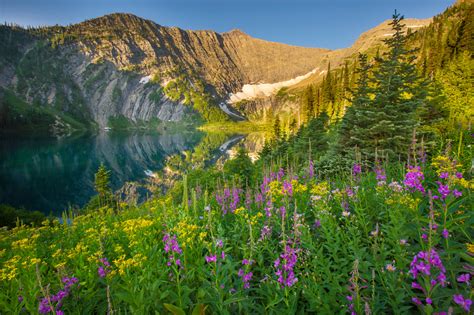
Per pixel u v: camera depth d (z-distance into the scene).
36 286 3.60
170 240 3.96
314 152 25.64
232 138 199.88
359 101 14.95
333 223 4.32
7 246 7.89
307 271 3.42
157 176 92.06
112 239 6.05
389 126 11.96
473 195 3.93
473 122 16.05
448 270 2.93
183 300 3.42
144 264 3.89
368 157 12.20
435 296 2.57
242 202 8.55
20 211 37.59
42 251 6.45
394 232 3.47
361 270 3.40
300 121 80.94
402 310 2.81
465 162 6.28
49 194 74.88
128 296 3.21
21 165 108.19
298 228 4.01
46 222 9.51
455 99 24.53
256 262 4.52
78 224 9.07
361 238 4.35
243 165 18.11
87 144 175.00
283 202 5.86
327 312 3.04
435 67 48.09
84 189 80.62
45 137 196.88
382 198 4.96
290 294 3.35
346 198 5.34
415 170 4.20
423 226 3.59
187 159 118.25
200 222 6.42
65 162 117.19
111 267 4.35
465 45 49.66
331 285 3.35
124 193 69.31
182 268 3.80
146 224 5.24
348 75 78.25
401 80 14.02
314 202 5.35
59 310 3.63
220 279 3.46
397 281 3.00
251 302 3.53
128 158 130.25
